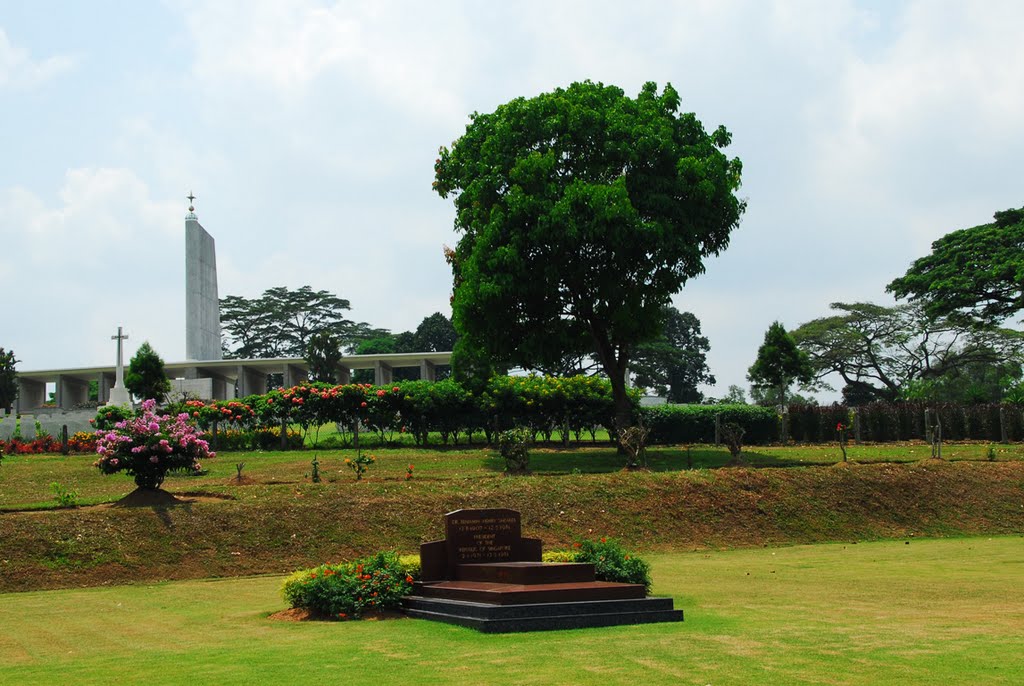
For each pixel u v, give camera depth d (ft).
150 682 29.37
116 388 162.61
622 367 107.65
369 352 278.87
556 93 105.19
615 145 99.35
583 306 102.32
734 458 94.58
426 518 70.49
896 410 120.57
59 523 62.59
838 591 49.16
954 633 35.81
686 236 100.63
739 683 27.58
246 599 50.29
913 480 85.81
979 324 181.16
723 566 61.16
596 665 30.35
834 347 214.48
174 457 70.64
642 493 78.89
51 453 110.83
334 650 34.09
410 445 113.91
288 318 298.56
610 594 40.88
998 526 80.18
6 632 41.63
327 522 68.03
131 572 58.90
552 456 103.30
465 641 35.42
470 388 110.93
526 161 96.84
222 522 65.98
